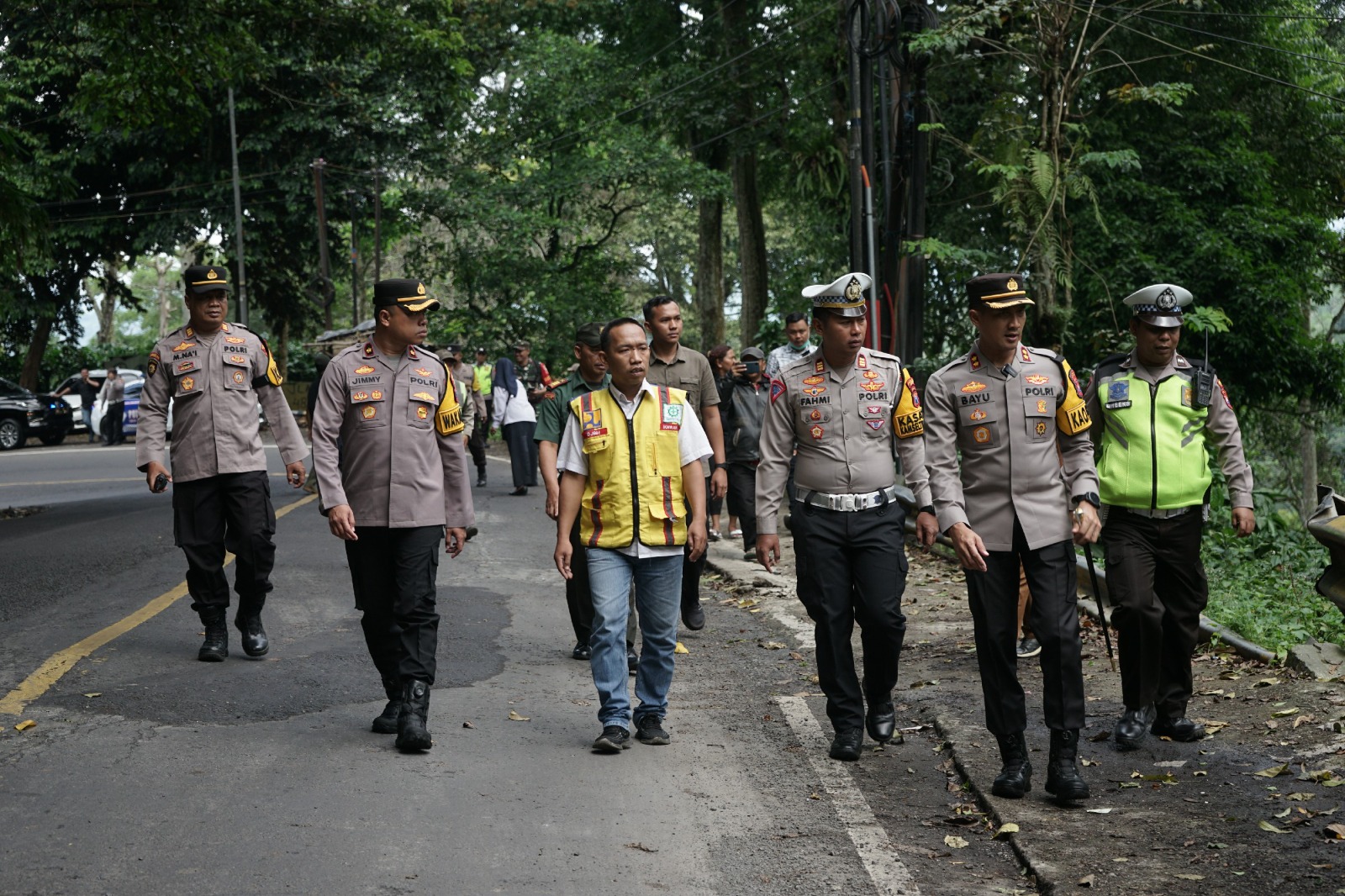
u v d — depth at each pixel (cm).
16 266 1416
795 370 566
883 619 559
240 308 3366
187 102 1781
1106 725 598
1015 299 506
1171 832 457
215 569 714
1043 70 1370
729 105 2944
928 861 445
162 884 393
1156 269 1936
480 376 2325
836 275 2703
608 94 3169
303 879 401
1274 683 644
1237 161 2070
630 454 562
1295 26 2267
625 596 565
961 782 535
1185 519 570
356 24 1861
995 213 2039
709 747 576
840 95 2548
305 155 3462
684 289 5491
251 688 650
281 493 1719
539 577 1066
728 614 921
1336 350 2089
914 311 1459
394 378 571
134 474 2148
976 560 498
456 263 3384
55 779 495
